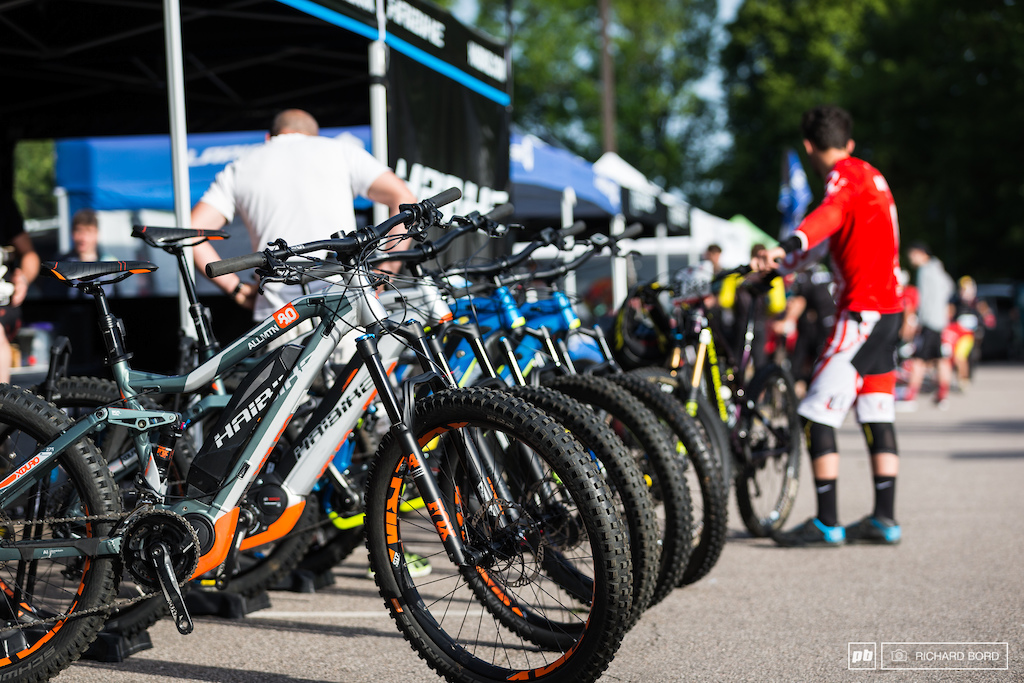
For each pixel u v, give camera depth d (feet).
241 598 11.80
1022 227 110.11
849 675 9.47
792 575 13.51
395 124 15.35
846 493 20.38
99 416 9.34
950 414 37.42
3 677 9.01
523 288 11.59
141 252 22.75
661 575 10.64
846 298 15.05
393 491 9.03
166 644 10.74
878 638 10.61
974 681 9.26
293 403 9.53
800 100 118.52
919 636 10.65
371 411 11.89
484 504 8.80
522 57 130.52
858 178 14.79
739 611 11.75
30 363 16.94
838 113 15.43
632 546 8.75
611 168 34.96
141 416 9.55
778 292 25.77
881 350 15.11
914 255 41.81
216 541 9.25
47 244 23.63
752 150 127.03
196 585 10.93
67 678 9.63
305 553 13.06
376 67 14.88
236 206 13.11
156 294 22.34
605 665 8.04
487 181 19.10
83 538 9.11
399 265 12.67
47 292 22.52
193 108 20.48
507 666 9.32
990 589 12.48
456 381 10.09
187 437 10.66
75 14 16.35
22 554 9.07
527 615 9.47
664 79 143.64
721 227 45.75
